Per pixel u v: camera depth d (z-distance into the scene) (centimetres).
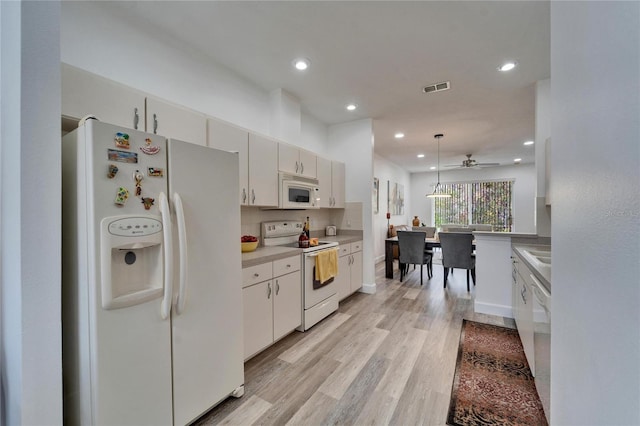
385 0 177
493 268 317
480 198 816
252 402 173
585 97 72
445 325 288
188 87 228
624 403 51
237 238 172
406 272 527
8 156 98
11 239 97
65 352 121
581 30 74
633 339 49
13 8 95
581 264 74
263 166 266
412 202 911
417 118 398
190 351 145
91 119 111
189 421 144
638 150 47
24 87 92
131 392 121
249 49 231
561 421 91
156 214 130
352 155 415
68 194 119
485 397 175
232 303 169
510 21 196
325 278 298
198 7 183
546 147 273
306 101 337
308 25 201
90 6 174
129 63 192
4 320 102
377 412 164
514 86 296
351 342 252
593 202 66
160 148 133
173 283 136
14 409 96
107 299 112
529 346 195
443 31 207
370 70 264
